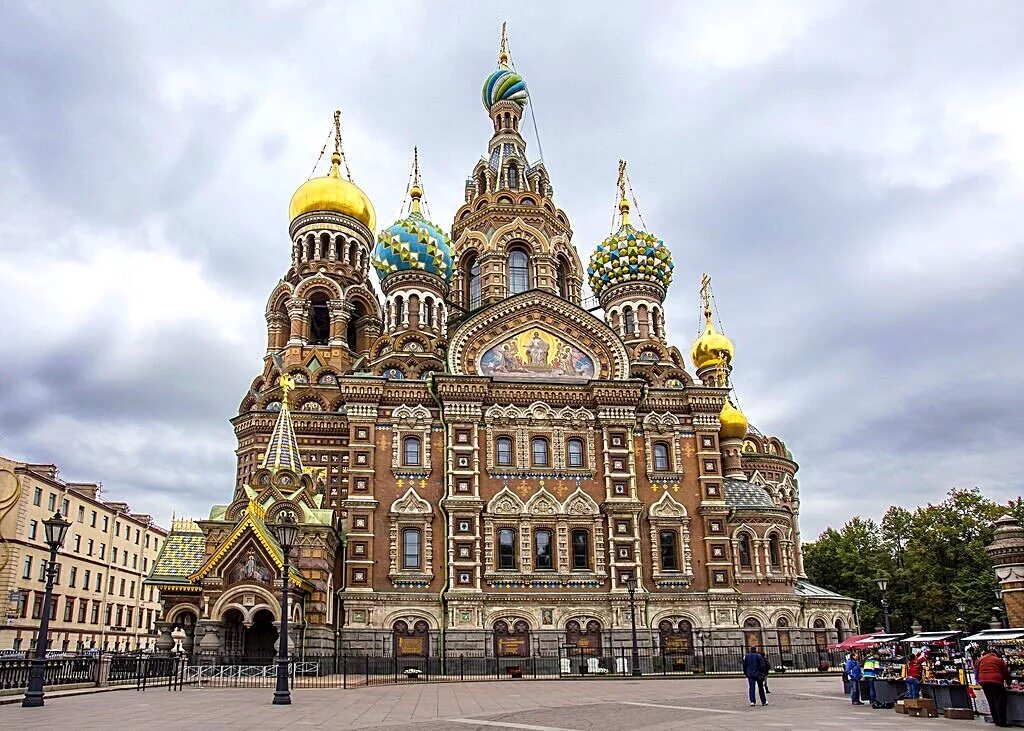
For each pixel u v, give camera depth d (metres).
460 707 28.98
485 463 58.81
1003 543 34.28
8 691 32.22
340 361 71.69
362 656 53.72
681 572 58.78
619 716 25.64
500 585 56.34
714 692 36.59
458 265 77.44
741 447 71.88
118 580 97.75
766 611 59.69
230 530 54.44
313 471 62.66
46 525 30.64
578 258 79.75
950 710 24.58
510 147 82.81
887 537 91.12
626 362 62.78
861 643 32.56
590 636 56.16
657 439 61.94
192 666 45.91
